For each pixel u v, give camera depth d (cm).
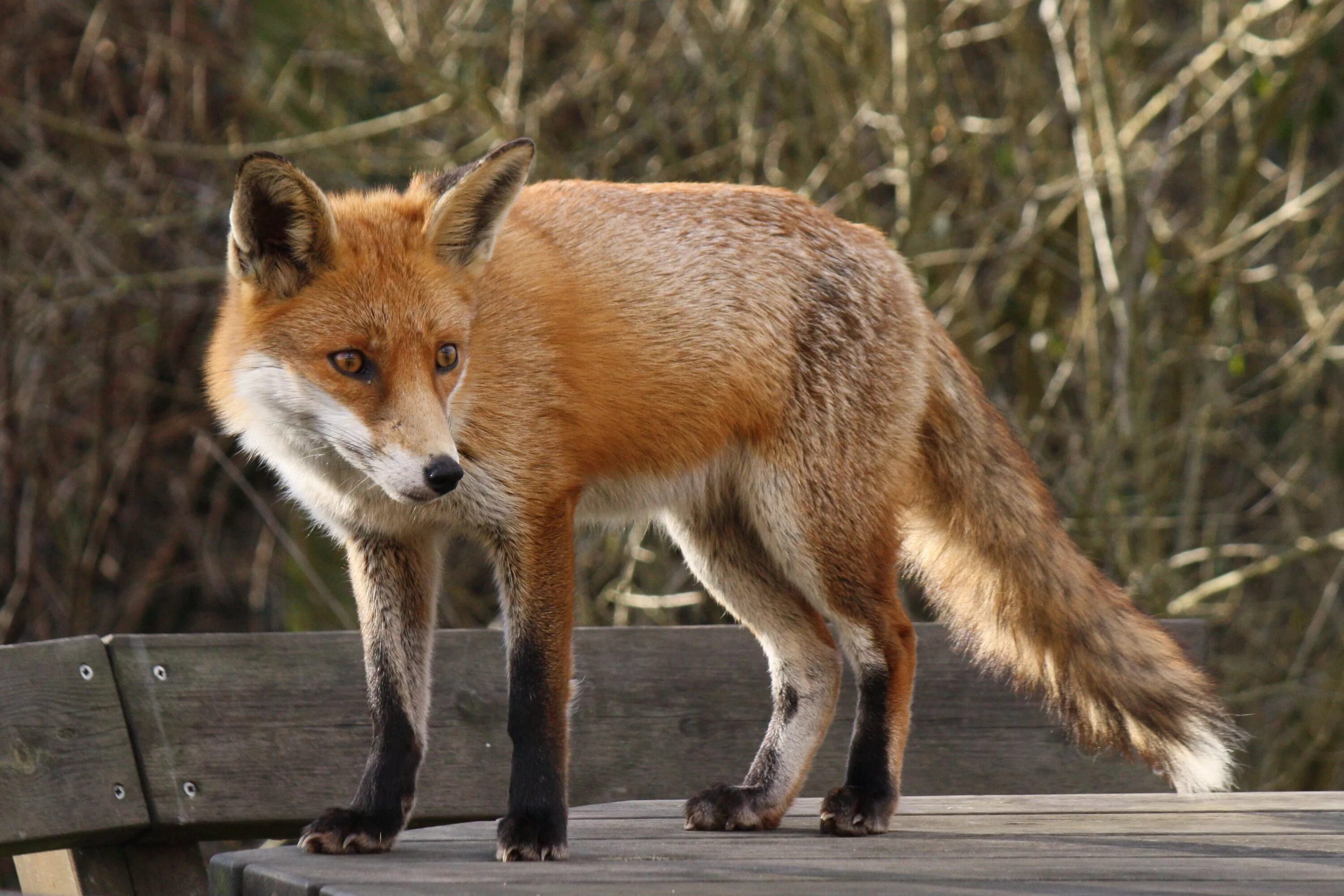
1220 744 747
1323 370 1692
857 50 1544
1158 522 1477
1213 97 1522
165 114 1727
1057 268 1582
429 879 502
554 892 477
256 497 1468
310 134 1630
